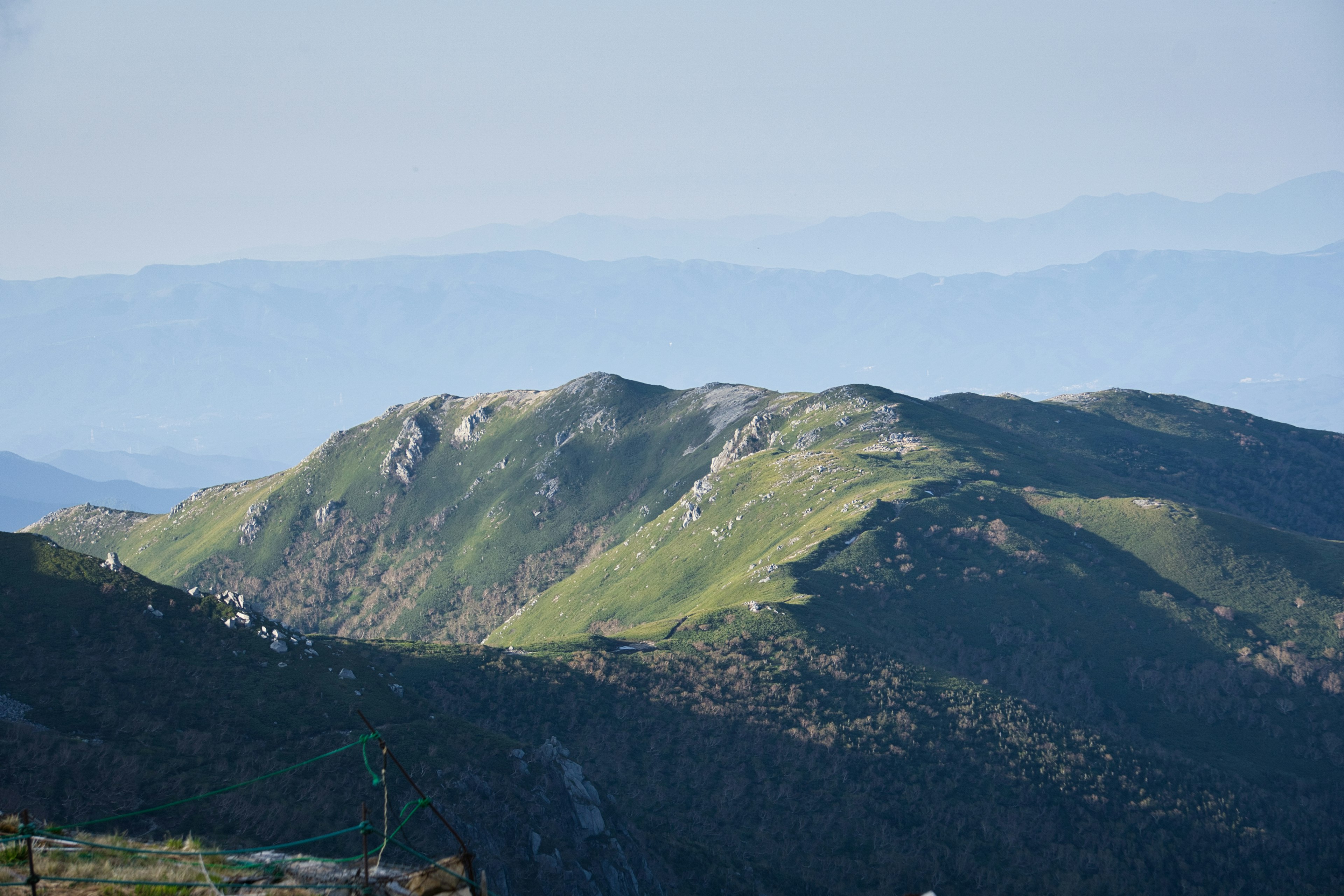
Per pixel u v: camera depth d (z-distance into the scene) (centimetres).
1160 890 15975
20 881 2528
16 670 11338
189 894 2566
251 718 11812
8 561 13362
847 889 15050
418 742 11981
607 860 11625
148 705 11469
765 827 16450
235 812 9369
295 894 2566
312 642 14362
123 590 13438
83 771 9281
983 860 16138
